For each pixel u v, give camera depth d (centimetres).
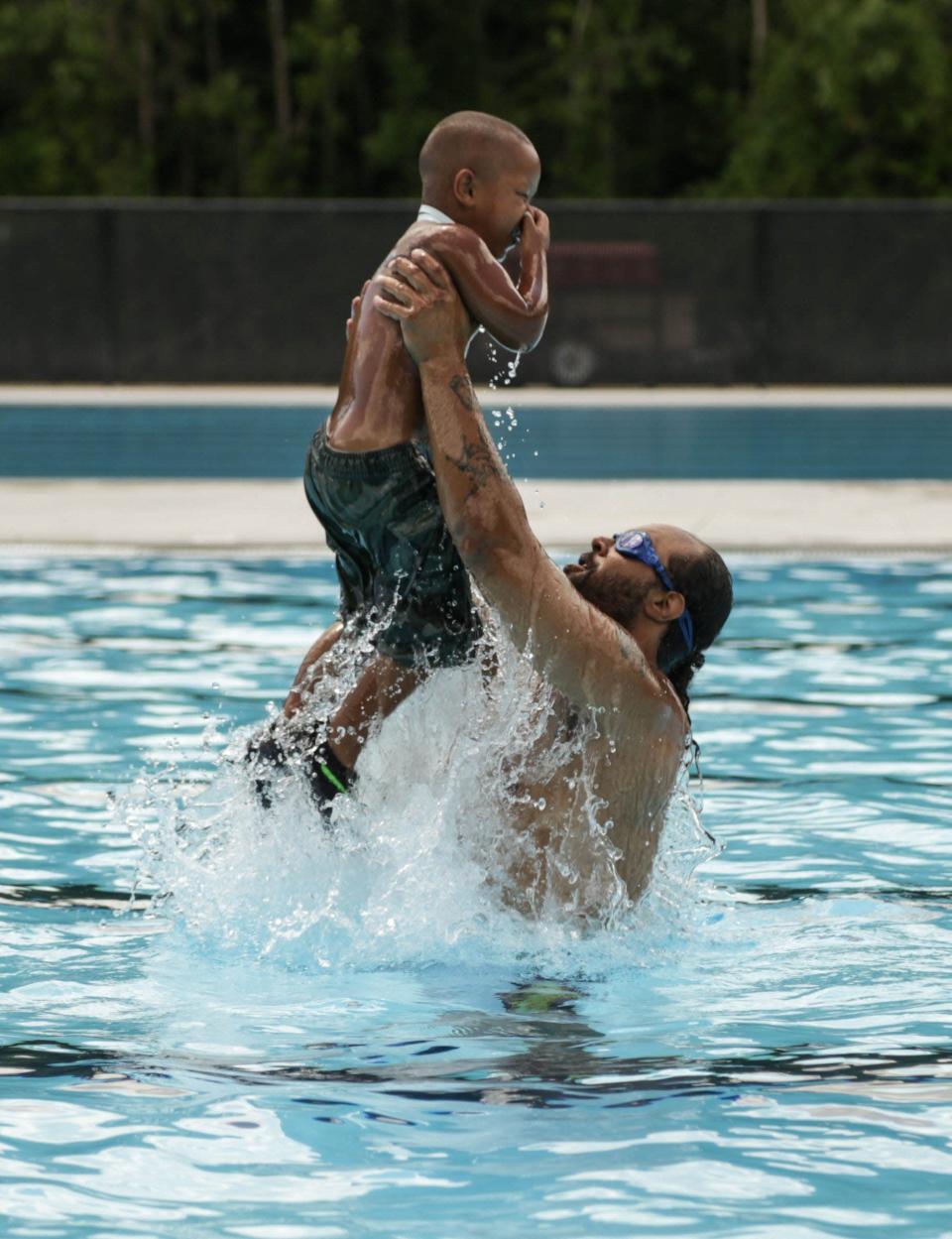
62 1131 701
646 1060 790
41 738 1506
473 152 897
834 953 972
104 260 5578
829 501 3109
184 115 10612
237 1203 634
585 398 5159
